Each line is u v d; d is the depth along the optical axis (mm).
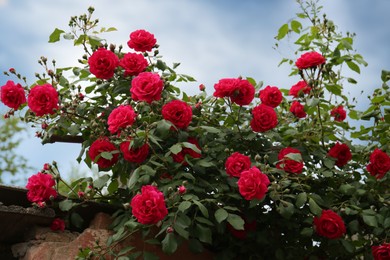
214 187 3453
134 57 3727
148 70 3947
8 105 3631
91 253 3133
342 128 4207
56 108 3615
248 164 3365
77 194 3422
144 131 3285
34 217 3215
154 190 2988
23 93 3635
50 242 3256
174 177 3373
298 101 4141
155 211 2906
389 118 4074
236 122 3850
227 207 3232
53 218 3303
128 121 3254
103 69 3650
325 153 3912
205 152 3621
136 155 3336
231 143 3857
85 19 3889
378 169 3861
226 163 3396
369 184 4035
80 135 3930
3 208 3061
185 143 3234
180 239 3355
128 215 3389
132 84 3424
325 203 3758
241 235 3650
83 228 3518
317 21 4363
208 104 4012
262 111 3689
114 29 3979
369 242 3951
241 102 3650
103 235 3328
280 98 3842
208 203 3449
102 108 3842
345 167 4066
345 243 3600
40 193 3180
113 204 3500
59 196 3365
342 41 4027
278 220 3682
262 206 3711
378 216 3658
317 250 3826
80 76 3910
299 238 3773
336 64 4004
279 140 3977
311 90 3980
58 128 3809
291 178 3549
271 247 3736
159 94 3400
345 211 3605
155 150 3553
